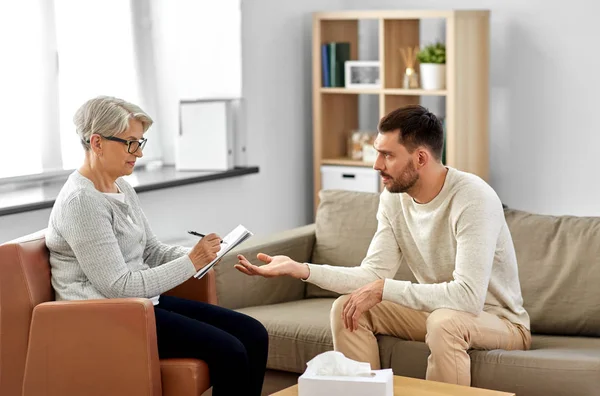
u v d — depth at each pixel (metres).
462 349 2.96
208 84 5.22
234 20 5.14
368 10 5.98
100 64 4.93
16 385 3.03
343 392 2.49
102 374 2.93
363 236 3.97
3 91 4.39
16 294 2.99
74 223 2.99
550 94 5.66
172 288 3.35
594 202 5.61
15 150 4.47
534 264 3.49
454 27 5.29
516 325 3.18
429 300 3.00
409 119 3.06
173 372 2.99
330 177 5.79
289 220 5.94
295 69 5.88
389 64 5.62
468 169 5.54
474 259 2.99
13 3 4.42
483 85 5.56
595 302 3.35
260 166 5.62
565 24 5.57
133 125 3.12
